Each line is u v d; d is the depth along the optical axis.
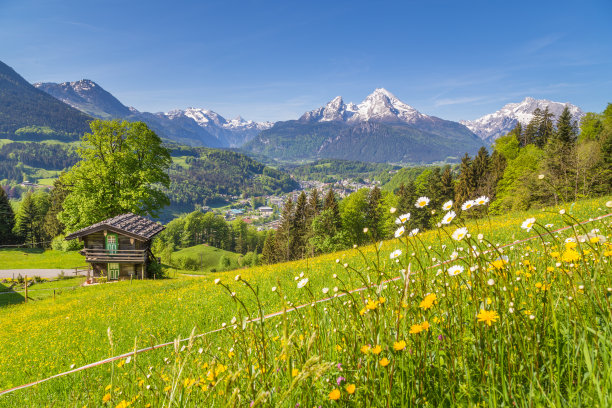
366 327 1.80
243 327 1.88
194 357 3.07
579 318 1.54
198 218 167.62
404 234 2.10
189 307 13.02
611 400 1.15
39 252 61.78
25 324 17.77
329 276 9.66
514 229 11.20
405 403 1.52
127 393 2.61
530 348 1.51
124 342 9.83
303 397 1.64
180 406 1.88
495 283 1.78
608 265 1.84
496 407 1.36
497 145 97.06
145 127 38.78
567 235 3.79
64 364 8.99
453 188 77.31
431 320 1.94
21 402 5.80
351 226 72.62
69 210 37.38
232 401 1.46
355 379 1.64
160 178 39.47
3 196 82.94
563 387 1.48
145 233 34.69
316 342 1.98
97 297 21.94
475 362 1.69
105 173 36.06
